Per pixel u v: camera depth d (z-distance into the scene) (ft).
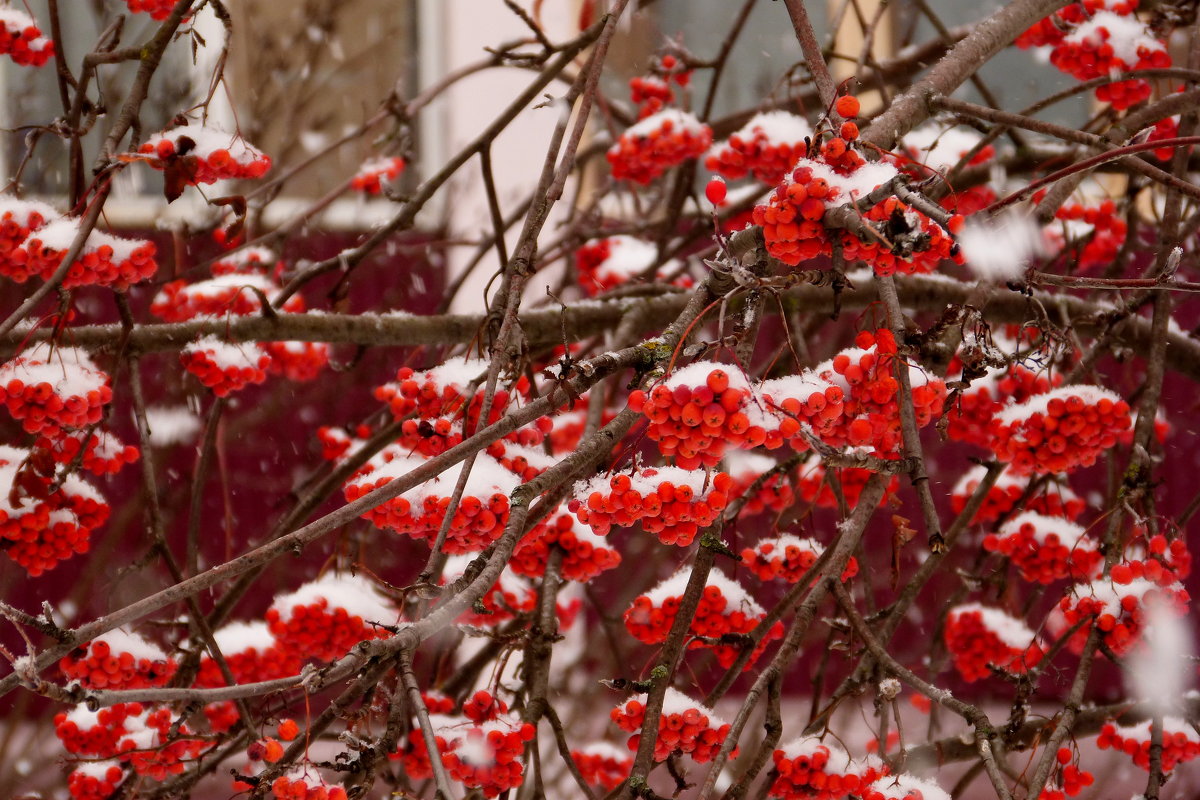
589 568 10.66
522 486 7.88
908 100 9.73
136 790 11.25
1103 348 12.29
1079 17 12.11
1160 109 11.08
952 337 9.48
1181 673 9.48
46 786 19.57
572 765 10.13
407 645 7.14
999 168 13.44
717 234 7.53
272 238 15.98
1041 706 23.24
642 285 14.79
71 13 25.53
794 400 6.98
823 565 10.00
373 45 26.84
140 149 9.64
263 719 10.38
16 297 18.86
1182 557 10.18
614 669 19.94
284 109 26.40
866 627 9.02
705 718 9.14
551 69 13.70
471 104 26.78
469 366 10.16
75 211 10.65
